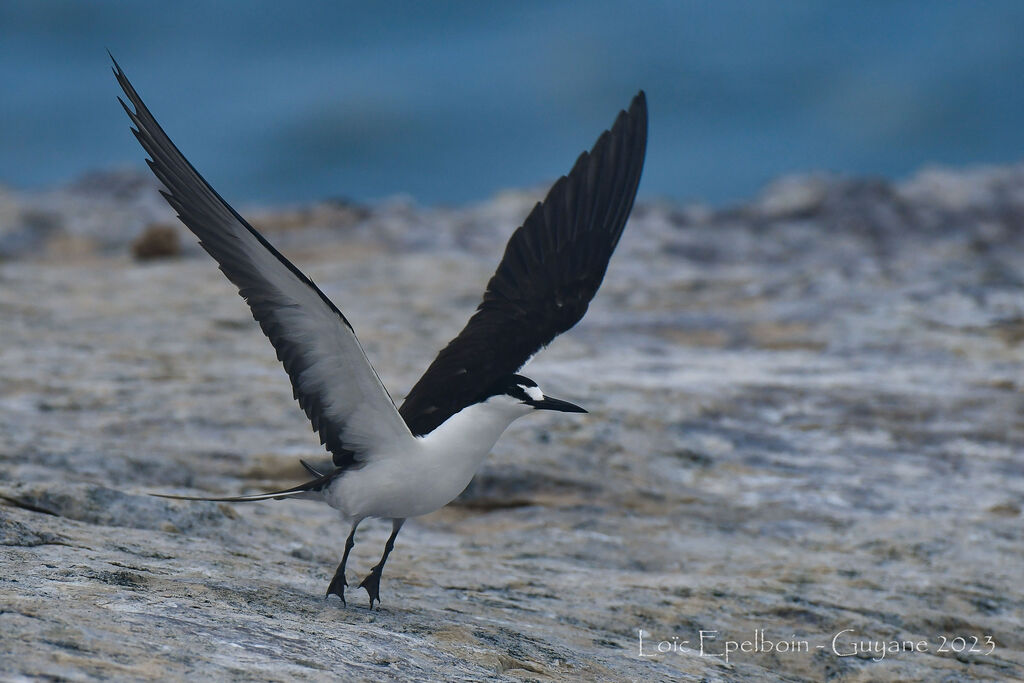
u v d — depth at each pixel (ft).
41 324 54.49
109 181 88.79
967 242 75.20
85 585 22.88
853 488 41.06
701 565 34.53
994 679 27.50
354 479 24.85
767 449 44.19
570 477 40.16
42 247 74.38
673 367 53.06
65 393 44.14
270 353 52.26
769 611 30.53
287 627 22.50
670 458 42.75
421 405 26.55
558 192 29.71
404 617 25.40
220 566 26.91
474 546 34.88
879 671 27.53
